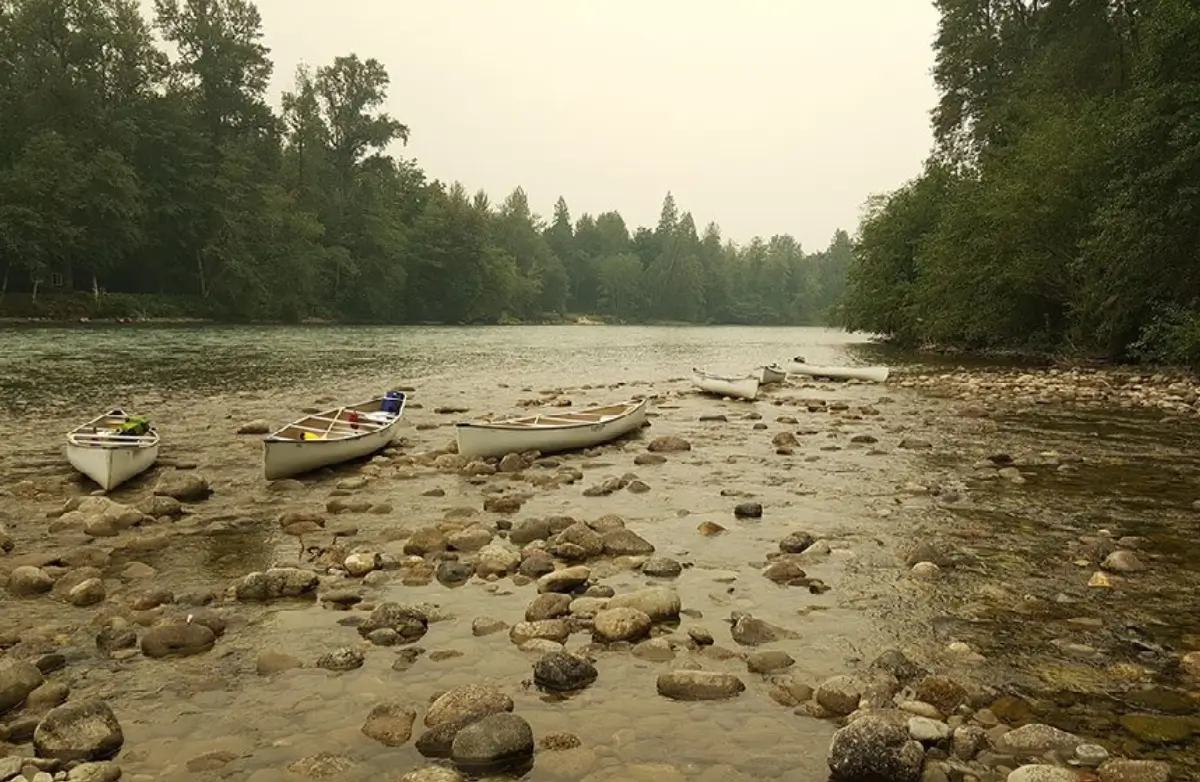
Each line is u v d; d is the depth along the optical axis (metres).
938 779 3.86
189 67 73.38
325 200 82.88
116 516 8.74
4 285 55.50
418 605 6.11
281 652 5.44
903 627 5.97
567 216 151.25
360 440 12.63
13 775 3.89
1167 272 26.14
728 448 14.13
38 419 16.64
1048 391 22.75
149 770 4.04
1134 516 9.31
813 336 82.94
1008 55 45.72
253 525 8.92
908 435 15.55
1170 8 23.30
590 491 10.50
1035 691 4.89
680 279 143.75
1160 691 4.88
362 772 4.00
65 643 5.62
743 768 4.04
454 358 37.56
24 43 60.12
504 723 4.21
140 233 62.44
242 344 42.78
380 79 87.25
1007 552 7.91
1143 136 24.06
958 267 38.16
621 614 5.79
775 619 6.12
